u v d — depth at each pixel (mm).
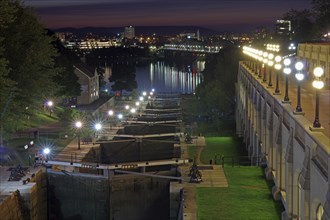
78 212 59594
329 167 24391
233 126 107312
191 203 43219
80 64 128625
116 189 59125
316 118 29250
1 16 60281
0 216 44125
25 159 62750
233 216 40000
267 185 48344
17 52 69938
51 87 77312
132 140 75000
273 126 47312
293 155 35531
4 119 62625
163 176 55125
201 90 126000
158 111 107812
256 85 63312
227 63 129250
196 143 76438
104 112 109312
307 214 30297
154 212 60094
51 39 79250
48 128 83000
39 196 56062
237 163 63594
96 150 70188
